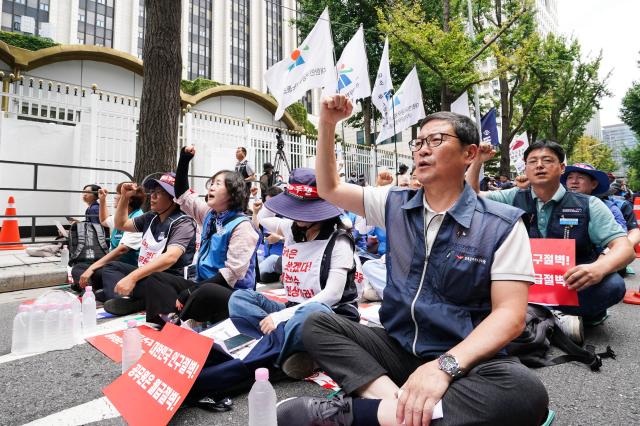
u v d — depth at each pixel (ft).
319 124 6.29
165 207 11.89
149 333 9.65
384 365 5.44
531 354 8.39
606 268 8.73
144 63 20.47
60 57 33.68
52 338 9.23
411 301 5.24
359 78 27.37
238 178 10.67
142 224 13.99
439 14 56.90
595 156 142.51
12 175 27.25
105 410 6.36
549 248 9.68
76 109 27.86
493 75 42.22
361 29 27.81
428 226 5.47
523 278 4.76
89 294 10.61
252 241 10.26
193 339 6.62
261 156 37.04
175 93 20.71
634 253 9.35
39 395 6.88
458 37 40.96
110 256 13.64
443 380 4.30
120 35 86.02
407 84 30.55
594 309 9.79
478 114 44.75
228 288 9.71
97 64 35.99
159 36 20.25
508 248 4.89
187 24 96.68
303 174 8.21
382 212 6.17
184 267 11.60
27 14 75.51
